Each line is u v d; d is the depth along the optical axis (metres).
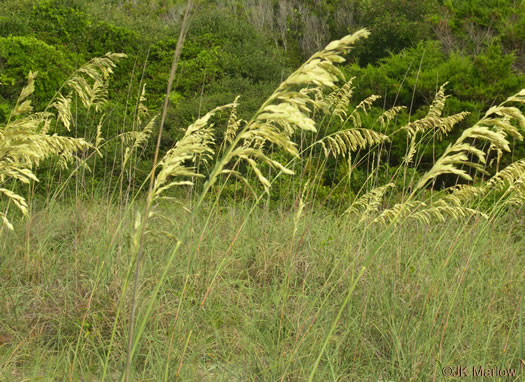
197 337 3.39
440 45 14.37
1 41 9.87
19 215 5.62
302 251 4.78
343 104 4.48
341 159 8.53
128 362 1.74
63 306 3.79
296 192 6.63
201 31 14.08
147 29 14.20
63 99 3.46
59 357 3.06
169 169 1.69
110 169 7.74
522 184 3.16
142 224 1.72
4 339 3.42
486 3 15.41
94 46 12.80
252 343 3.23
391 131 8.93
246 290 4.22
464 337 3.46
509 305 3.93
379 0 15.87
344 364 3.15
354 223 5.27
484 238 4.49
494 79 9.36
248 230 5.21
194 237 4.79
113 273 4.13
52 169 6.85
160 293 3.94
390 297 3.90
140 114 5.34
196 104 9.88
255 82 12.46
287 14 17.88
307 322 3.51
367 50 15.55
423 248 4.55
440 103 4.20
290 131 2.16
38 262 4.15
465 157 1.74
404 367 3.04
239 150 1.56
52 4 12.91
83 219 5.30
